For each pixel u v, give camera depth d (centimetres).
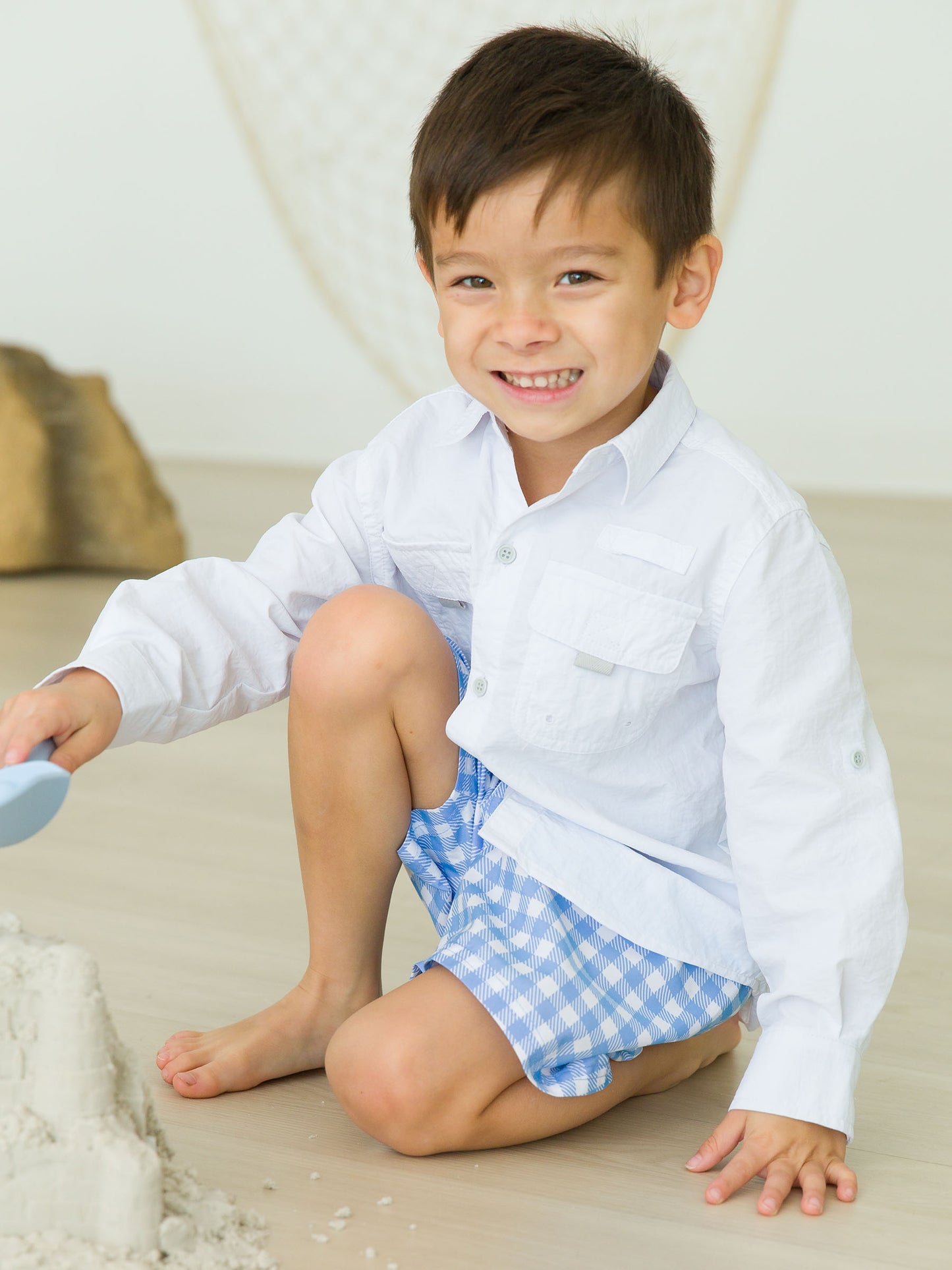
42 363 351
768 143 489
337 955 114
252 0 515
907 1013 127
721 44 462
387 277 524
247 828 172
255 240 553
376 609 110
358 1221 91
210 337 568
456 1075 98
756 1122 99
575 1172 100
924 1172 101
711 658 108
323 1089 111
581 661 107
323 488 122
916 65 471
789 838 102
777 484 107
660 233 103
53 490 339
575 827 108
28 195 583
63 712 101
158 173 562
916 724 225
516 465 114
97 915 143
